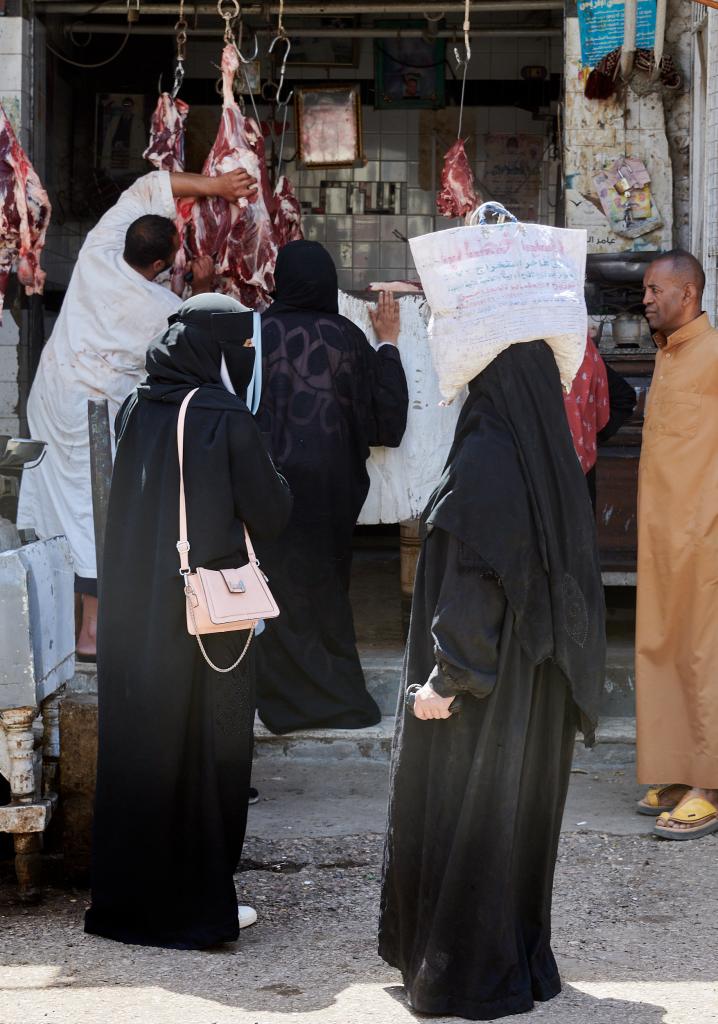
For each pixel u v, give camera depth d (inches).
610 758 225.0
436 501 126.9
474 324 125.5
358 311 232.2
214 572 146.7
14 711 158.9
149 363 158.1
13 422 283.0
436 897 128.1
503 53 373.4
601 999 133.6
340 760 222.2
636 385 240.5
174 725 147.5
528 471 125.8
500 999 128.0
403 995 134.5
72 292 235.3
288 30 340.5
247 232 244.5
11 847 178.4
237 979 138.8
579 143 266.8
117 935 150.2
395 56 364.8
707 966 143.3
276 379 217.2
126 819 149.3
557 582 126.0
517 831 130.3
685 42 262.8
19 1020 127.6
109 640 151.6
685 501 190.9
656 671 196.4
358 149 304.5
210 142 376.5
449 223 386.0
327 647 224.1
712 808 190.4
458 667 121.3
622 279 255.9
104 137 368.5
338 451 219.0
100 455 177.8
